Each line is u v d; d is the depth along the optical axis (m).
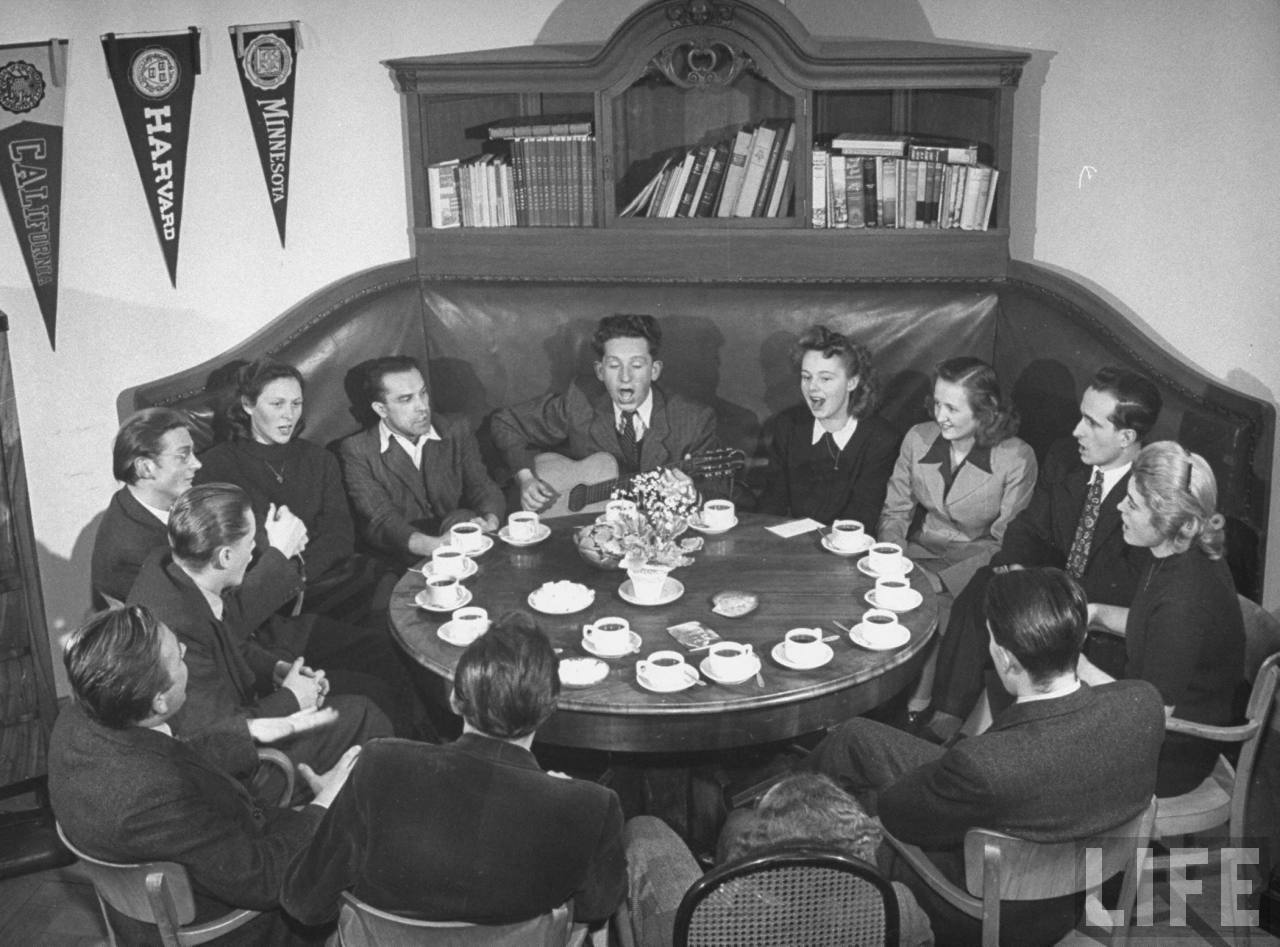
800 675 3.03
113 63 4.55
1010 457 4.16
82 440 4.82
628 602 3.42
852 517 4.38
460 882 2.21
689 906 2.19
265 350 4.76
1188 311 4.47
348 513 4.41
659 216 4.95
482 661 2.28
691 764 3.41
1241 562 3.99
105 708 2.49
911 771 2.65
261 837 2.66
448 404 5.11
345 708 3.42
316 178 4.92
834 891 2.21
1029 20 4.57
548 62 4.70
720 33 4.60
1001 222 4.72
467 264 5.04
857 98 4.88
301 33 4.77
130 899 2.56
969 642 3.63
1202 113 4.30
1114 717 2.49
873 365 4.76
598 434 4.70
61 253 4.65
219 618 3.29
